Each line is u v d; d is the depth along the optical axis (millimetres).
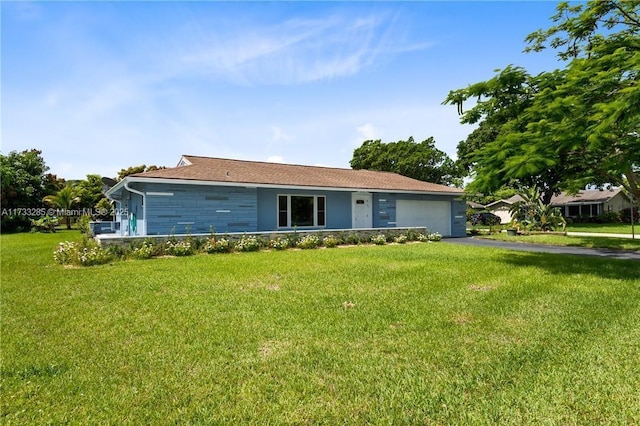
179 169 14875
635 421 2639
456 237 20969
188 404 2928
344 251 13008
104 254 10461
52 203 33094
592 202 39812
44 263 10469
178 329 4637
